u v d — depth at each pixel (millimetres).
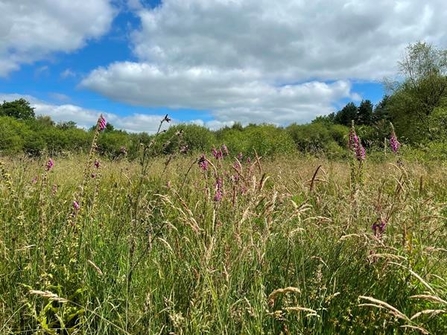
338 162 11891
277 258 3045
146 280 2854
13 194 3568
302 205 3213
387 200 3592
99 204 4621
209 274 2518
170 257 2980
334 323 2453
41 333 2402
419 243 3305
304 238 3262
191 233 3391
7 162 6309
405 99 41375
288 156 14961
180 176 5836
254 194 3238
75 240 3230
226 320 2375
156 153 3553
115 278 2949
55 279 2965
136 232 2936
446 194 6527
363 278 2834
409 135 38906
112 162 9367
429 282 2832
